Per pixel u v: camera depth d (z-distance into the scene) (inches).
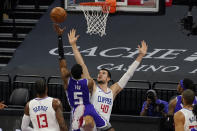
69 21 1354.6
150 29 1295.5
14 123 752.3
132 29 1300.4
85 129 587.2
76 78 597.0
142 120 731.4
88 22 898.1
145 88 993.5
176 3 1387.8
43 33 1310.3
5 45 1314.0
